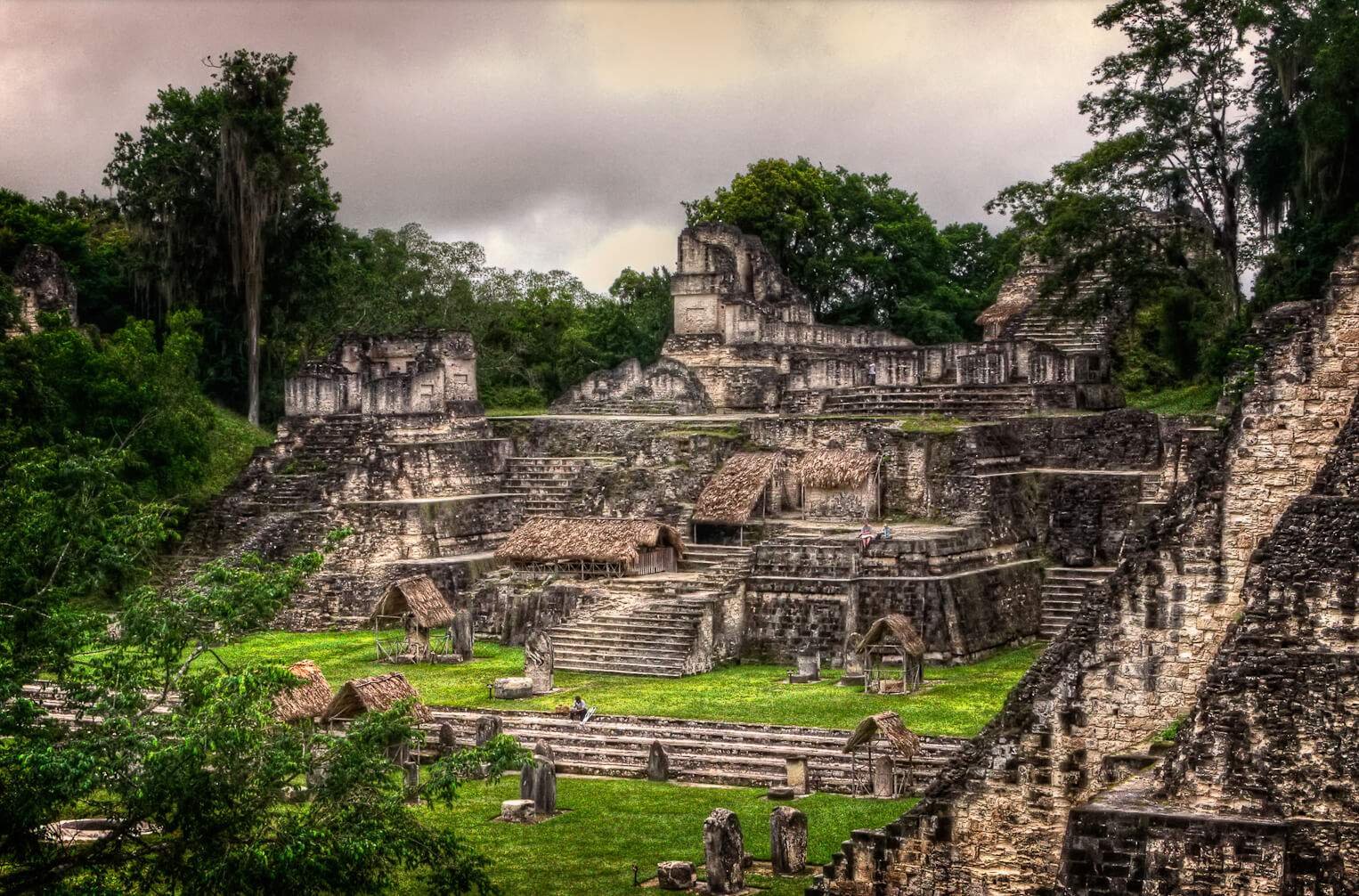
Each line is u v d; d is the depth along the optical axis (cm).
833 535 5391
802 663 4731
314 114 7694
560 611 5350
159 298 7638
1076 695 2462
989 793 2475
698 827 3281
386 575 5888
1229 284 6066
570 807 3491
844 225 8831
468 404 6825
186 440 6481
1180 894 2036
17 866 2478
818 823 3241
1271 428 2456
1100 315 7000
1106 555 5447
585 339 8944
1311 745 2061
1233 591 2417
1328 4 5384
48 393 5953
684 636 5012
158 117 7544
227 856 2306
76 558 2720
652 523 5522
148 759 2344
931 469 5700
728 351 7281
